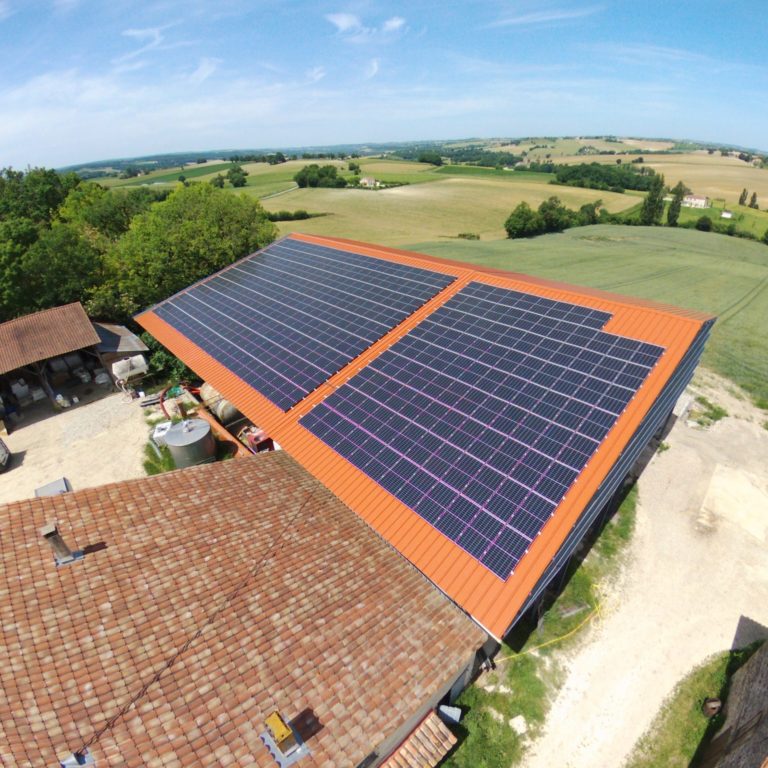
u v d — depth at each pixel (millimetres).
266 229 53531
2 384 37281
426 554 15125
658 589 20062
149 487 19250
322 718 12016
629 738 15547
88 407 35250
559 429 17016
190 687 12133
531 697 16609
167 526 17344
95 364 40969
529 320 22672
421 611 15578
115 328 41812
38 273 42469
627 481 25719
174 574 15352
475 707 16359
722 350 42125
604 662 17562
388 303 27969
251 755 11039
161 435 28938
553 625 18797
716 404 33188
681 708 16219
